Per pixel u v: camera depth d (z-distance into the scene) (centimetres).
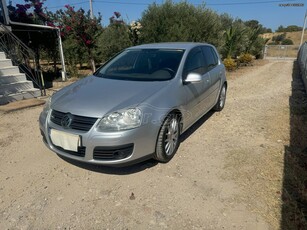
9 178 304
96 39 1190
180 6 1148
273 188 282
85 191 279
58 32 1029
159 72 368
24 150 373
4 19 827
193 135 429
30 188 285
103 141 269
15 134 432
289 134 430
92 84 352
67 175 309
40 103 623
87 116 275
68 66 1259
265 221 235
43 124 313
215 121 500
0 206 256
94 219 239
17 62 852
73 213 247
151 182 295
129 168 323
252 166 328
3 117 521
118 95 305
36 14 1049
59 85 912
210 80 457
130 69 392
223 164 334
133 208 253
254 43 2030
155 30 1105
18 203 261
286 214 243
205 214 245
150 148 299
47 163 336
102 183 293
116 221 237
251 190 279
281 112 558
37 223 235
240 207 253
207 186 288
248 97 712
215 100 516
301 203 257
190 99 374
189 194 274
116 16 1192
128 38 1147
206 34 1174
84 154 280
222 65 557
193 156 355
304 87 838
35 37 1084
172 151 344
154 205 257
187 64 390
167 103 315
